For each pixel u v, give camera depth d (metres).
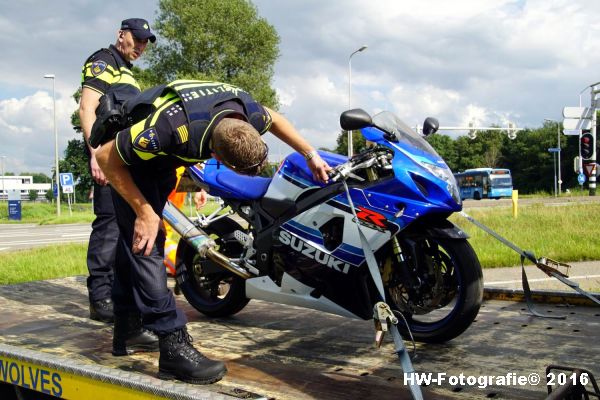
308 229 3.40
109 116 2.56
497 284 7.04
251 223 3.76
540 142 74.31
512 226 12.26
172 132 2.36
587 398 2.18
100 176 3.80
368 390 2.39
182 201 4.62
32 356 2.59
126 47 4.13
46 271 8.20
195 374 2.53
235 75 36.09
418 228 3.28
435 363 2.75
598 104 18.64
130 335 3.04
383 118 3.21
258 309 4.18
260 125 2.70
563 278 3.35
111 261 3.81
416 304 3.25
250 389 2.44
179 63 35.81
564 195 42.69
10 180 100.50
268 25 36.47
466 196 44.94
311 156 3.15
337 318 3.82
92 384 2.34
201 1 35.41
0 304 4.27
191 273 4.17
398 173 3.12
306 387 2.45
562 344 2.93
